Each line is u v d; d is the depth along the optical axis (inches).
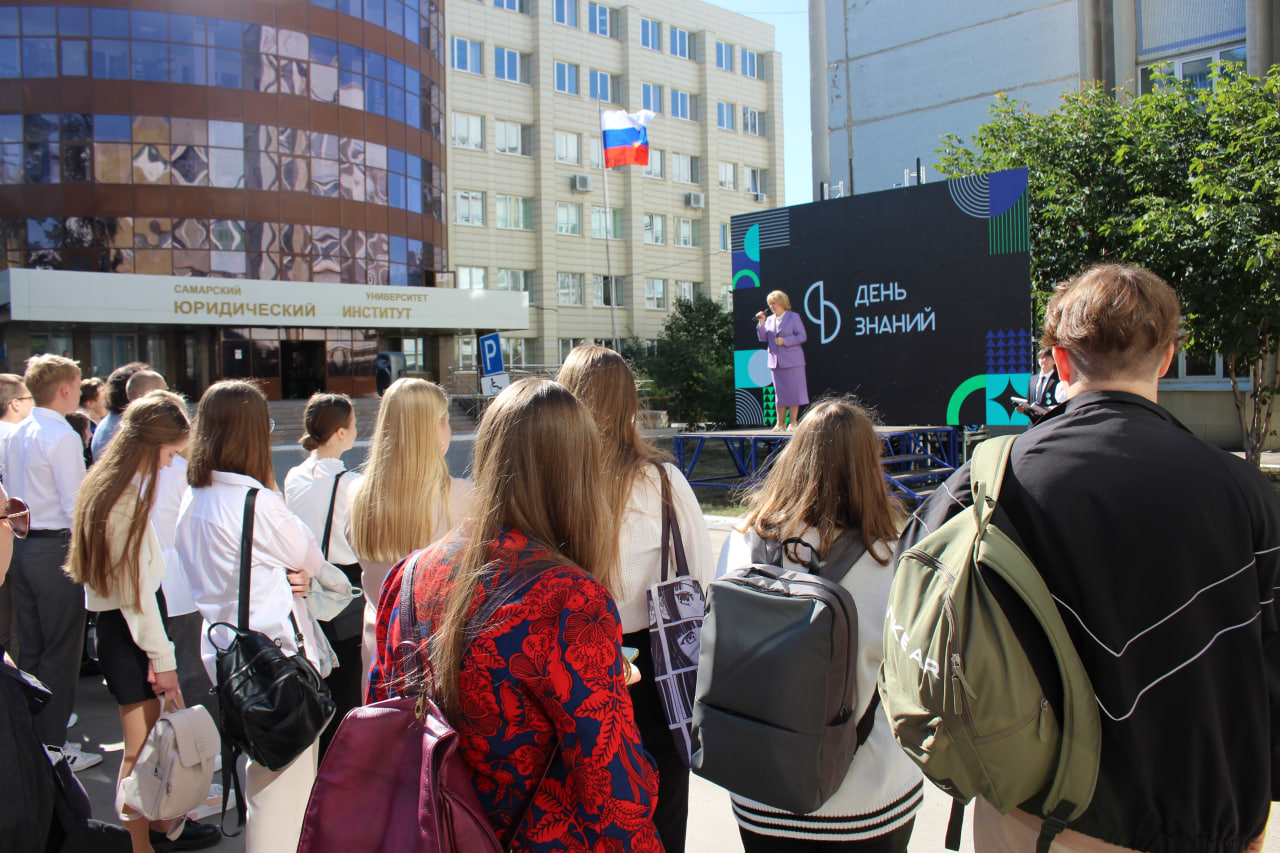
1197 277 320.2
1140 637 51.8
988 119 589.0
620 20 1443.2
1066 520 53.5
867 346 406.9
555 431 58.4
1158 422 56.4
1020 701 51.0
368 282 1117.1
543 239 1354.6
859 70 647.1
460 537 59.1
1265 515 53.4
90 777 145.8
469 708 53.2
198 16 995.3
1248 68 504.7
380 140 1127.6
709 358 940.6
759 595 72.7
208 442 108.4
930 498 65.5
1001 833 60.9
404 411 103.3
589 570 59.4
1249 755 51.9
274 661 92.3
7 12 948.0
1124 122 363.3
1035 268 382.0
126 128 972.6
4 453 143.8
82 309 912.9
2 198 956.0
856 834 76.9
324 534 133.6
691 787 140.6
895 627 56.2
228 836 124.5
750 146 1610.5
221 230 1013.8
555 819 52.6
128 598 116.2
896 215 394.9
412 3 1164.5
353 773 53.0
